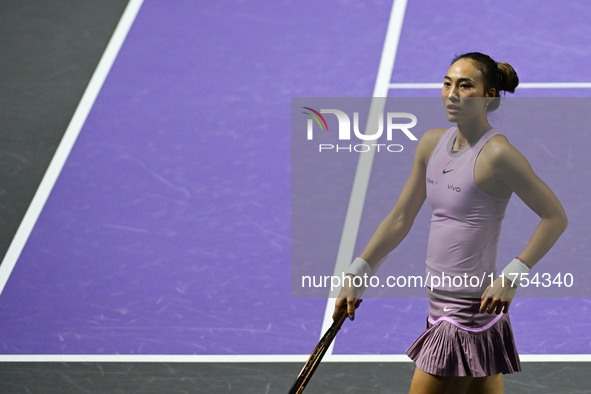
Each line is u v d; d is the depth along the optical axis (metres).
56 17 28.84
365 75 25.03
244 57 26.36
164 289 17.98
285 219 20.03
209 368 15.12
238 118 23.67
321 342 10.22
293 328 16.66
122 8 29.22
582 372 14.72
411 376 14.70
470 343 9.81
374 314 17.17
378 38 26.83
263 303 17.55
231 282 18.20
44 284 18.09
